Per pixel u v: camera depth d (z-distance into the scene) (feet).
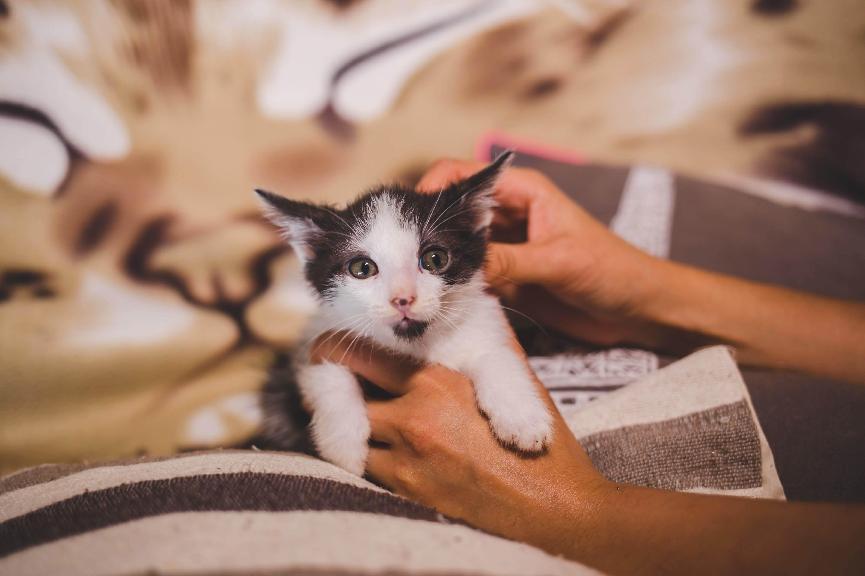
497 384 0.96
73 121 1.44
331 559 0.65
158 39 1.53
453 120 1.75
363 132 1.69
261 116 1.63
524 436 0.89
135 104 1.51
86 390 1.25
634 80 1.83
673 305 1.14
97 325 1.31
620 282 1.13
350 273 1.07
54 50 1.43
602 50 1.80
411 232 1.07
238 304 1.42
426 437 0.93
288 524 0.72
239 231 1.51
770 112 1.77
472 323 1.07
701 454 0.92
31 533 0.75
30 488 0.87
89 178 1.44
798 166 1.71
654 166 1.67
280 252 1.50
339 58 1.68
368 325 1.05
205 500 0.77
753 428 0.93
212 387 1.30
